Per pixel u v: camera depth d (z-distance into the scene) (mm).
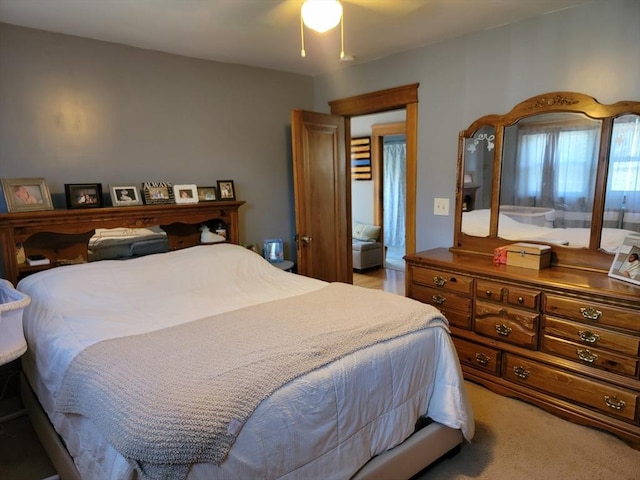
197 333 1748
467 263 2723
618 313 2068
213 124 3426
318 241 3736
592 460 2004
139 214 2906
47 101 2660
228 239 3438
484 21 2682
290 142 3947
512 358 2504
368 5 2363
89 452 1404
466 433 1963
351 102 3732
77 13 2350
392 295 2283
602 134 2398
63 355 1691
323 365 1549
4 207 2557
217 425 1230
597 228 2457
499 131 2811
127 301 2293
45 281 2357
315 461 1477
